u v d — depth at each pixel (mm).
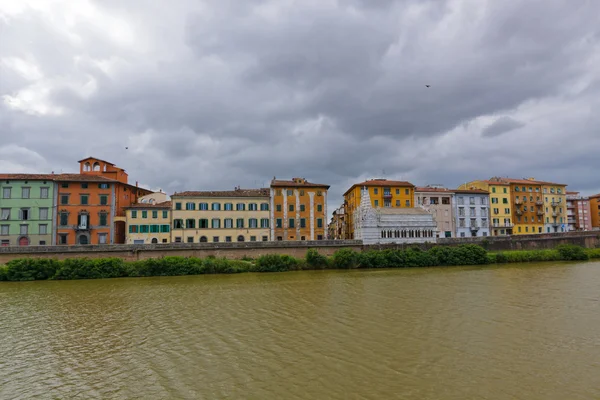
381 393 18562
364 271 65750
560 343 25656
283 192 88438
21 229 79250
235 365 22438
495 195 110938
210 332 29203
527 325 29922
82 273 60188
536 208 115875
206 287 50312
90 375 21594
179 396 18688
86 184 82625
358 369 21516
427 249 77188
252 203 87312
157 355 24453
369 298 41000
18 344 27312
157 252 67375
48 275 59531
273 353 24297
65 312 36938
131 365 22891
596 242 90750
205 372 21516
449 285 48875
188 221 84125
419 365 22016
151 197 95750
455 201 104750
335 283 51844
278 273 64438
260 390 19094
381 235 80625
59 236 80688
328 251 74562
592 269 63906
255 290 47250
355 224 88188
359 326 30094
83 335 29250
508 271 62812
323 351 24500
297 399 18078
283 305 38281
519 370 21188
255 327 30359
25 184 80062
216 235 85125
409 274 60500
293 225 88250
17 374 21938
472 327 29516
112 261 62000
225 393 18875
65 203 81375
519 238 84688
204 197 85250
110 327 31359
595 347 24797
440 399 17875
